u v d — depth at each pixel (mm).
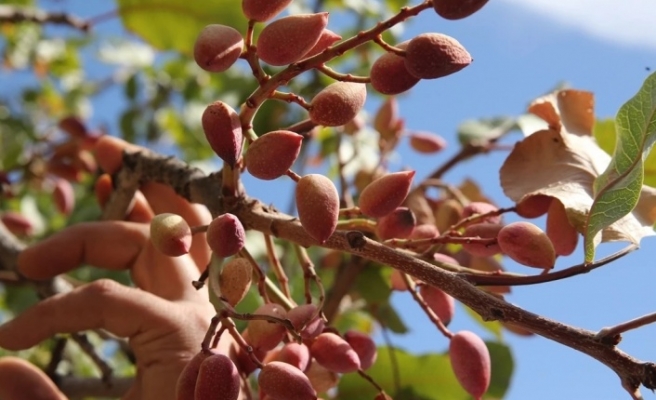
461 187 567
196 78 1006
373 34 334
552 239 400
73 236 481
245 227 380
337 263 651
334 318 581
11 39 1157
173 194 511
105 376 549
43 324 425
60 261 479
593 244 357
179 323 431
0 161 886
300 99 350
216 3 625
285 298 395
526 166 422
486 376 386
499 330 597
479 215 402
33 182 836
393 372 544
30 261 477
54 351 545
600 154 429
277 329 360
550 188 407
